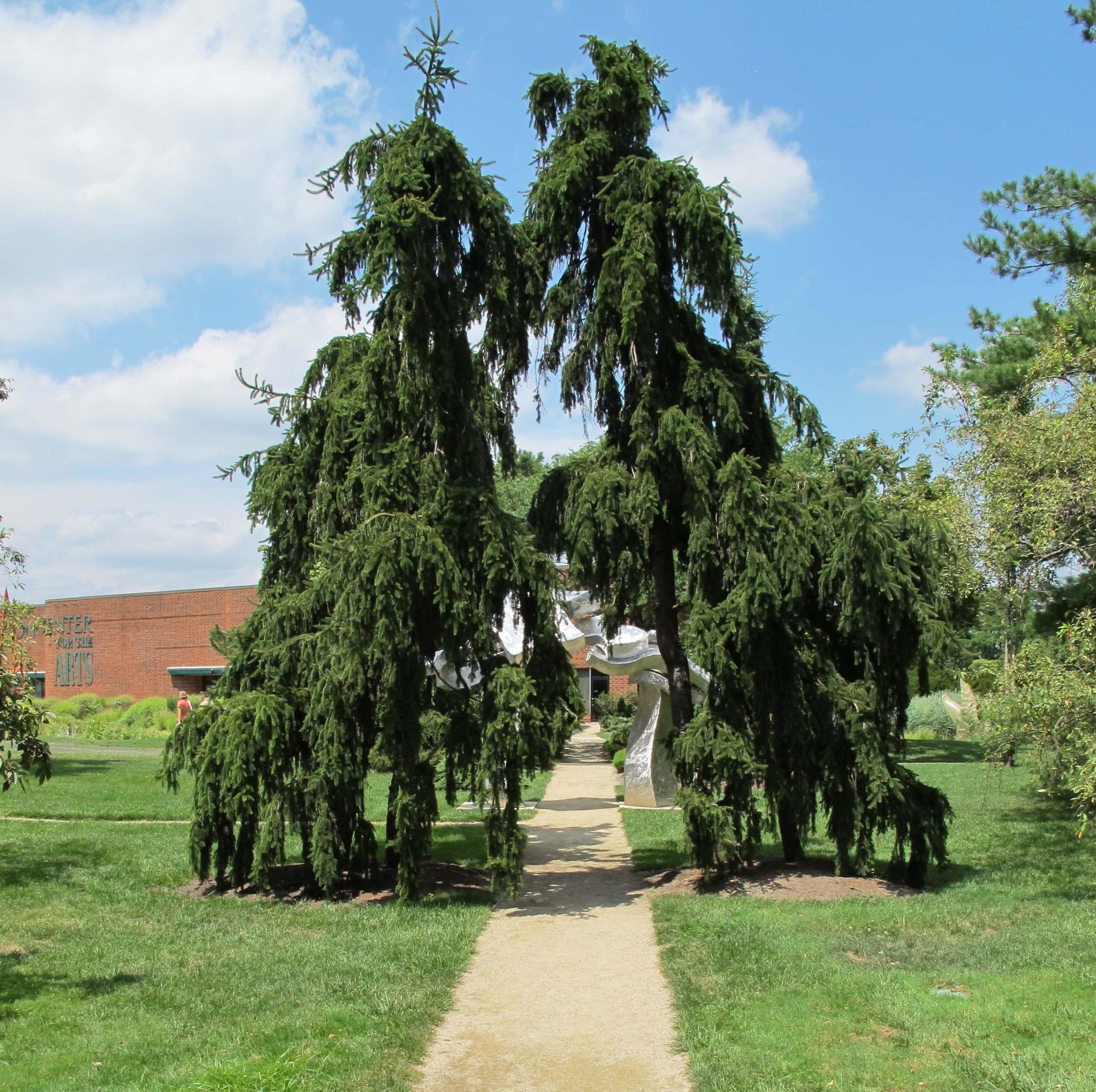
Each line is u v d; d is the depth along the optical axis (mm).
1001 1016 6715
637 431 11500
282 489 12555
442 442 11445
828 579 10828
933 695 36688
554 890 11781
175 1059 6344
